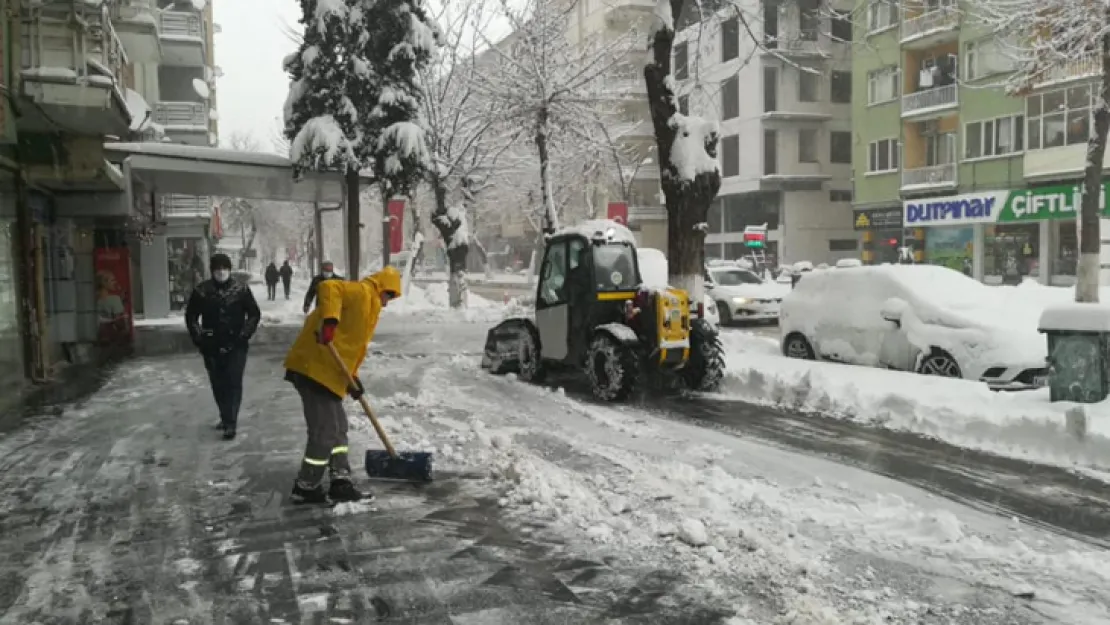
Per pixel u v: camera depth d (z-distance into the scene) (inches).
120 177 508.1
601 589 161.9
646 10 1638.8
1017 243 1211.9
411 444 283.6
